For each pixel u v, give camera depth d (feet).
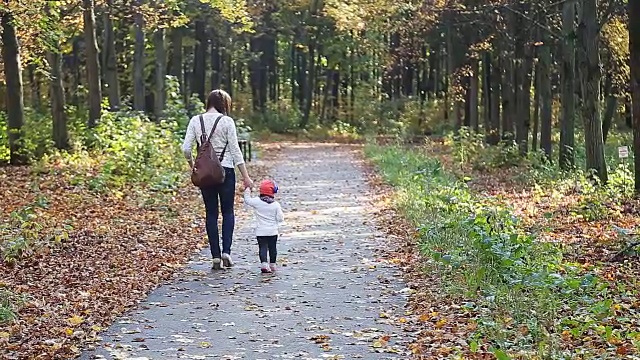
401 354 22.58
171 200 59.36
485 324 23.27
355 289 31.19
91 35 85.20
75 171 68.03
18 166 75.56
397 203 57.26
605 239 41.04
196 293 30.60
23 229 40.11
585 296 26.50
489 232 32.73
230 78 196.65
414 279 32.71
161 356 22.48
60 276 32.89
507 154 94.32
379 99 198.70
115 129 80.43
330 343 23.80
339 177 86.38
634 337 22.22
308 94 195.52
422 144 142.20
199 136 35.09
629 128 150.92
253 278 33.47
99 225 46.29
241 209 58.39
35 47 81.92
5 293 27.09
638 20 49.52
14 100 76.54
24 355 22.15
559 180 71.46
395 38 167.32
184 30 141.38
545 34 88.07
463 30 113.80
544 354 21.03
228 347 23.41
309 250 40.60
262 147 139.54
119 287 31.07
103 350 23.02
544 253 33.45
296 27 178.70
